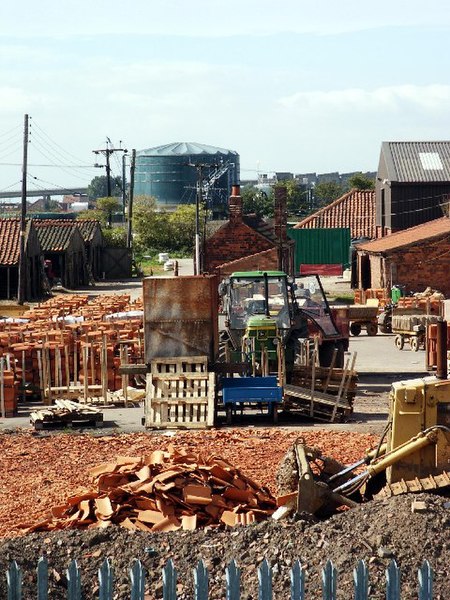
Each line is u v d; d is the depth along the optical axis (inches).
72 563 545.3
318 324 2028.8
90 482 1054.4
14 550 715.4
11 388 1585.9
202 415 1455.5
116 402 1652.3
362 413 1604.3
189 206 7844.5
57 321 2225.6
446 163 5078.7
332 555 676.1
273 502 868.0
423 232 4094.5
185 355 1550.2
